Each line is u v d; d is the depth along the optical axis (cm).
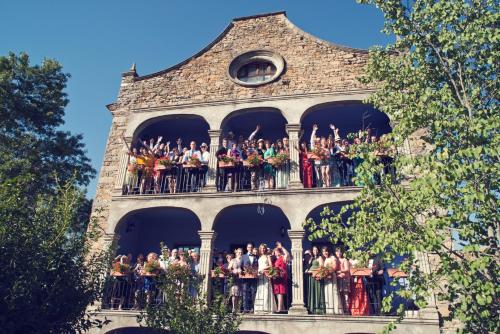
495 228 664
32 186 1569
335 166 1220
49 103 1789
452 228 671
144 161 1289
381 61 919
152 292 1034
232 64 1441
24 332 609
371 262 1019
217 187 1252
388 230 692
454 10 764
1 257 602
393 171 987
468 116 742
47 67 1809
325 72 1336
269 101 1323
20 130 1708
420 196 630
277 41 1441
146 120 1400
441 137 678
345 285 1030
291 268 1150
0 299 576
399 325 955
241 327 1012
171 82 1459
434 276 675
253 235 1365
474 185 619
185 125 1477
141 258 1187
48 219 706
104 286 755
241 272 1077
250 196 1183
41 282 623
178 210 1276
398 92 852
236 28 1517
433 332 937
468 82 779
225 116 1335
